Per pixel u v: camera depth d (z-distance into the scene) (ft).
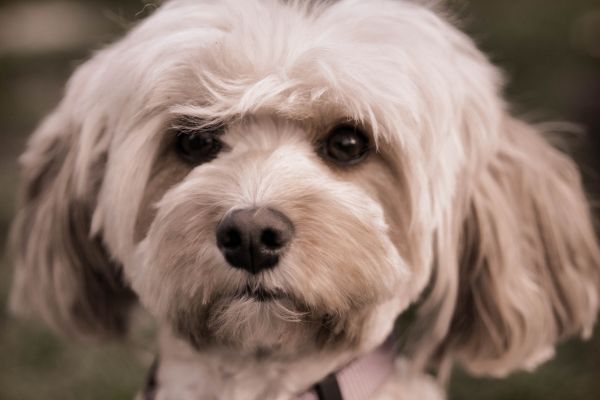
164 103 9.23
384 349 10.17
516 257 10.84
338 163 9.45
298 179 8.79
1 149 34.30
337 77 8.75
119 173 9.55
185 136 9.64
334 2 9.66
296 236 8.45
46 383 19.20
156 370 10.72
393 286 9.12
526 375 17.78
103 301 11.62
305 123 9.22
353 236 8.73
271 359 9.80
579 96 25.85
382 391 10.13
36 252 11.75
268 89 8.64
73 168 11.12
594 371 18.04
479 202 10.64
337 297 8.70
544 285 11.25
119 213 9.64
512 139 11.48
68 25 47.06
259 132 9.39
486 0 28.81
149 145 9.50
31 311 12.19
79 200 10.81
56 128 11.89
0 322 21.47
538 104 25.55
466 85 10.37
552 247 11.34
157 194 9.80
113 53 10.39
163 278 8.91
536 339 11.07
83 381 19.07
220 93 8.83
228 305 8.76
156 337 12.05
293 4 9.40
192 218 8.67
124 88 9.62
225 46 8.88
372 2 9.79
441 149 9.67
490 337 10.94
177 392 10.23
